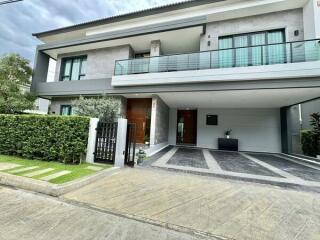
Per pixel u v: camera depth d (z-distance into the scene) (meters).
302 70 6.22
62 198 3.37
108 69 10.73
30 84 11.23
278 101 9.16
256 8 8.33
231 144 11.23
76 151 5.39
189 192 3.77
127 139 5.99
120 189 3.86
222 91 7.59
